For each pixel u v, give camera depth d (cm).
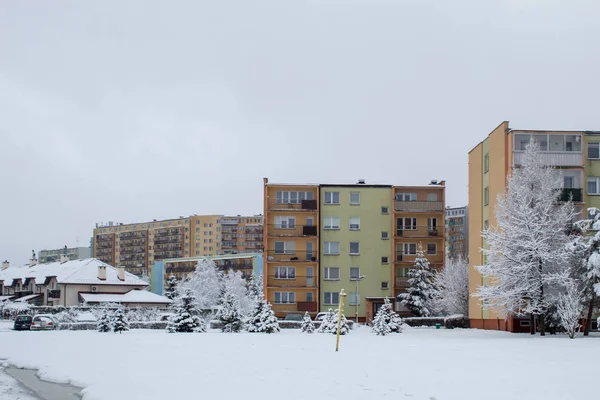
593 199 5194
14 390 1706
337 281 7412
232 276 12125
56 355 2500
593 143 5275
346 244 7481
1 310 8669
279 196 7600
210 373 1748
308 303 7294
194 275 12200
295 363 1936
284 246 7519
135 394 1457
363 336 4062
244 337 3553
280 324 6119
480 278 5862
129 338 3469
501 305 4175
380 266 7456
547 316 4212
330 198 7556
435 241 7538
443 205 7500
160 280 16812
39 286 10606
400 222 7581
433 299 7025
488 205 5656
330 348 2578
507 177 4881
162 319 6531
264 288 7375
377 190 7569
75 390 1684
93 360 2236
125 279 10056
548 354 2216
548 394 1297
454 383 1462
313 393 1386
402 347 2636
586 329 4016
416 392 1359
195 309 4616
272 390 1436
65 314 6581
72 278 9606
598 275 3772
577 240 3994
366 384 1482
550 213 4278
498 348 2550
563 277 3891
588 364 1834
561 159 5138
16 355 2592
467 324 6159
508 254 4156
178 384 1568
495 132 5434
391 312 4647
